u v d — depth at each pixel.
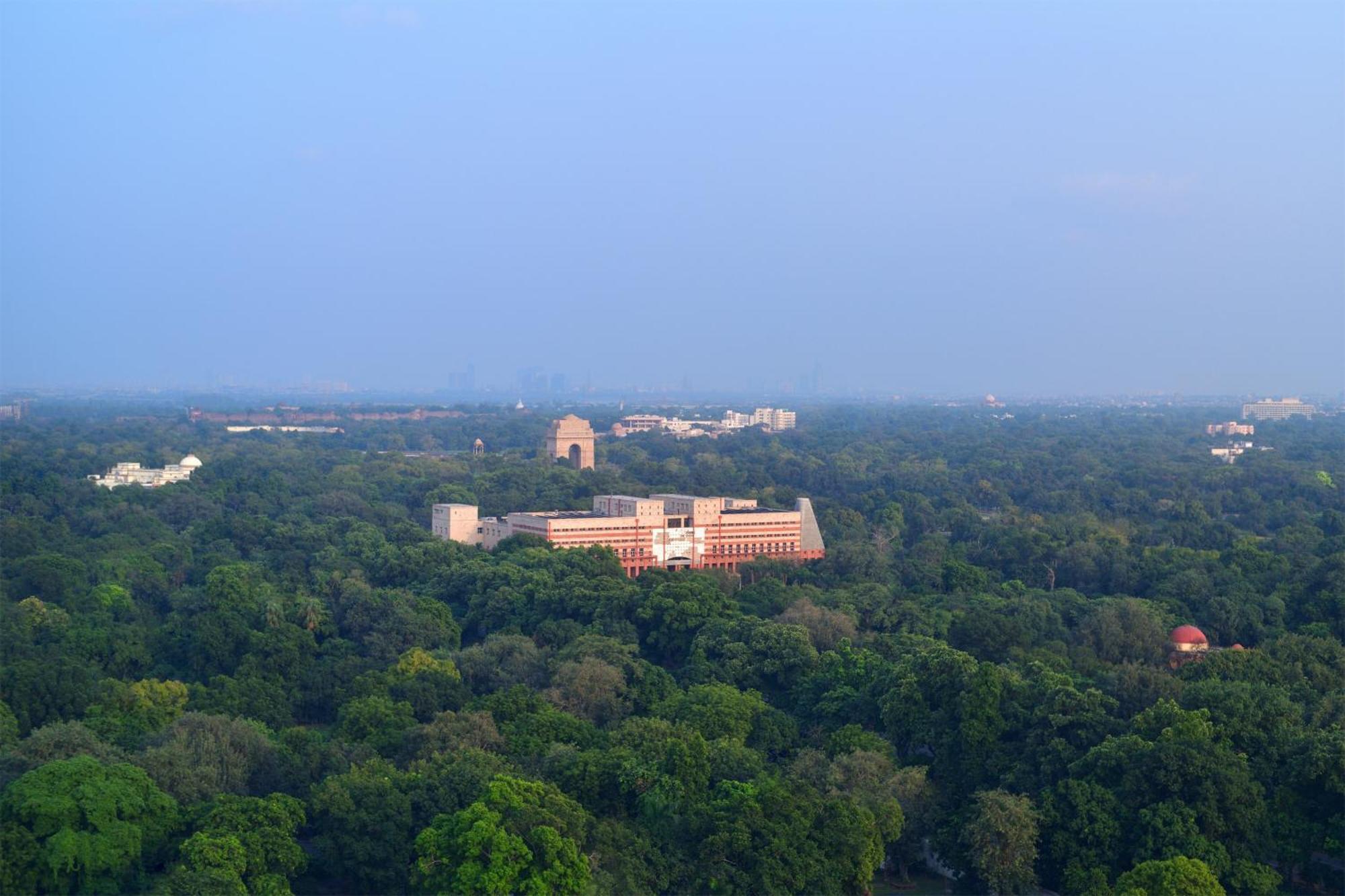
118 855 193.75
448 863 192.62
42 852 190.38
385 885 199.00
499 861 187.25
